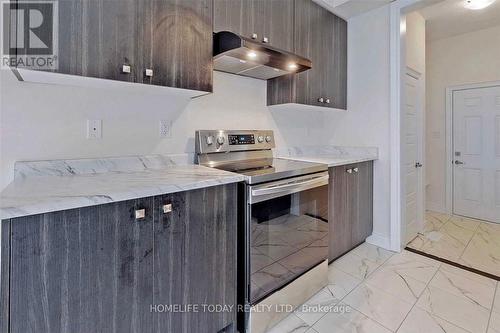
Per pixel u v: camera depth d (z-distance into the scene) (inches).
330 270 86.0
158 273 45.6
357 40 108.0
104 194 38.7
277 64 76.7
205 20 62.1
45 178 51.3
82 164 57.7
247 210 57.5
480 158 140.9
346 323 62.2
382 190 103.5
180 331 49.1
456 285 77.5
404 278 81.2
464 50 142.6
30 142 52.4
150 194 43.1
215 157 78.3
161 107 70.1
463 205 147.4
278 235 63.4
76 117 57.2
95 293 39.1
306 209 70.7
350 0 96.2
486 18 124.0
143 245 43.6
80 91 57.4
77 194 38.2
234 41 63.4
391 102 99.3
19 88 50.8
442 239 113.7
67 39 44.5
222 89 83.4
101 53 47.8
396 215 99.8
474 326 60.7
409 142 112.3
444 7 113.0
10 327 33.2
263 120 95.3
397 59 97.2
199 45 61.2
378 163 104.2
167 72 56.1
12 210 31.9
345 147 112.7
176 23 57.1
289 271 66.2
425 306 68.1
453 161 149.8
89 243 38.3
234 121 86.7
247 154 86.1
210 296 53.2
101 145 60.7
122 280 41.6
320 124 119.0
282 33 82.0
